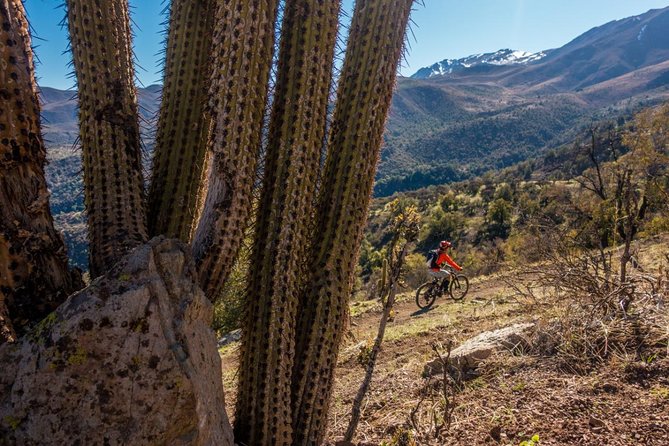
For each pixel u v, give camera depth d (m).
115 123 2.78
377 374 5.36
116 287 1.79
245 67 2.39
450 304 9.90
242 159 2.47
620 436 2.78
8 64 1.97
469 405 3.59
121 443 1.69
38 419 1.67
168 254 1.99
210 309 2.19
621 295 4.48
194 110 3.05
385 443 3.31
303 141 2.55
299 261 2.65
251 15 2.37
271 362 2.57
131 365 1.73
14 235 1.98
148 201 3.11
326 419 2.85
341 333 2.82
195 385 1.82
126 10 2.97
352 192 2.74
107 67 2.75
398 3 2.68
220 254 2.51
